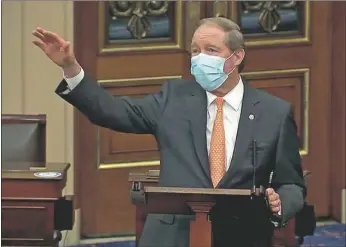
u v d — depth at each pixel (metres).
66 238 19.67
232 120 11.89
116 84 19.97
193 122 11.80
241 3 20.31
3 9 18.83
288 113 11.94
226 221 10.88
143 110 12.01
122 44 19.94
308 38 20.81
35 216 14.38
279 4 20.55
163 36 20.16
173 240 11.37
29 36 19.03
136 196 10.70
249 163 11.58
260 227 11.05
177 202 10.61
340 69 20.97
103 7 19.67
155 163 20.52
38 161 15.97
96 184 20.23
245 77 20.55
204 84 11.90
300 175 12.00
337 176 21.30
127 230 20.59
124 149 20.36
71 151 19.61
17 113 19.14
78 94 11.71
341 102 21.06
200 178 11.49
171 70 20.23
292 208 11.38
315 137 21.19
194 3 20.00
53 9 19.06
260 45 20.53
